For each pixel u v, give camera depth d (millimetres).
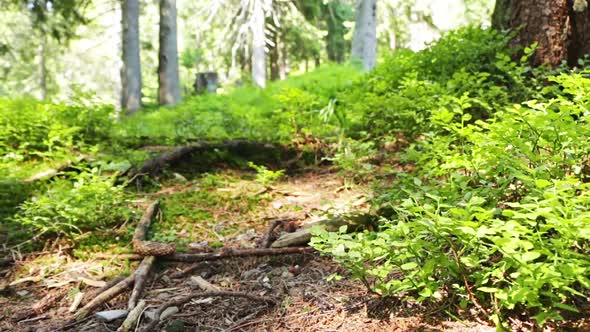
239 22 20750
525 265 1742
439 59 5438
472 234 1898
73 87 6016
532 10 4867
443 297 2244
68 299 2656
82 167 4316
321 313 2361
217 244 3271
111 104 5949
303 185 4672
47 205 3299
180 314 2453
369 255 2143
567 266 1729
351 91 6707
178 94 15828
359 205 3732
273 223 3531
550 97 4250
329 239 2240
